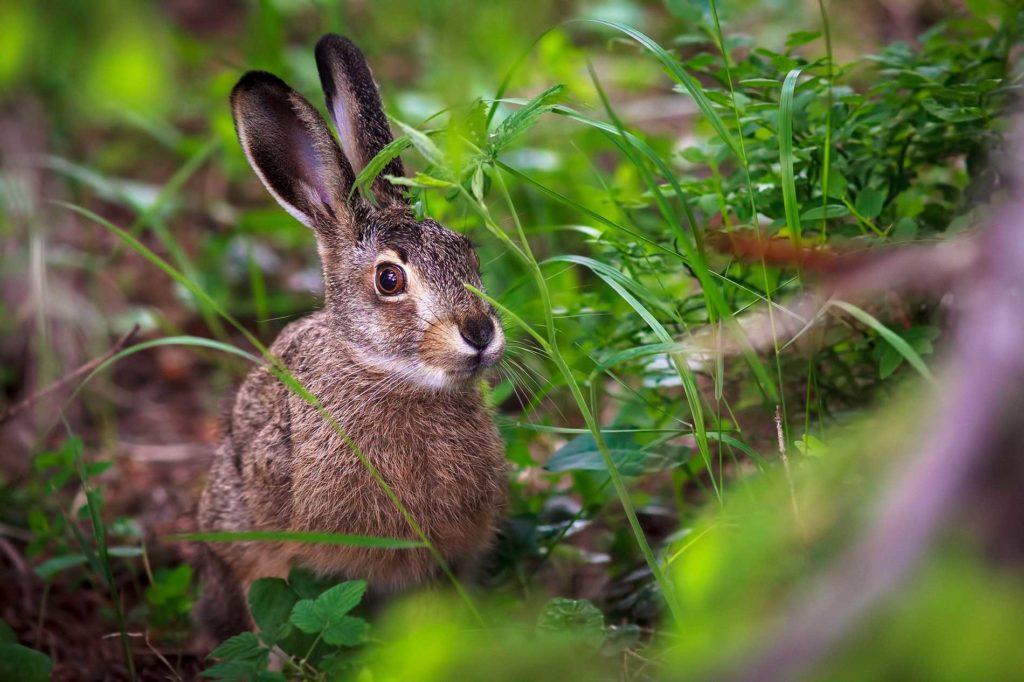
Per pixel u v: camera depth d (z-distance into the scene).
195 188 15.61
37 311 12.72
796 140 8.27
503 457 8.77
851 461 5.18
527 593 8.87
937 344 7.73
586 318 9.27
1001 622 3.17
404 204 8.80
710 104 7.67
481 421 8.54
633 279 8.45
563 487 10.55
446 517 8.34
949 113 7.54
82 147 15.61
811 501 5.62
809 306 7.79
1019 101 6.96
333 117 9.30
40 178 14.47
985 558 3.34
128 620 9.38
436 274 8.04
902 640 3.25
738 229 8.21
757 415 8.80
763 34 15.85
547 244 12.57
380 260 8.23
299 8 16.94
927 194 9.09
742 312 8.19
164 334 13.47
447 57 14.60
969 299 4.17
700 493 9.85
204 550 9.39
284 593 7.76
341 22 14.66
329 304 8.72
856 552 3.51
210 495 9.30
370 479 8.20
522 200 12.85
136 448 12.20
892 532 3.40
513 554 8.95
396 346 8.10
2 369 12.88
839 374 8.40
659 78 15.55
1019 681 3.14
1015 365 3.50
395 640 7.27
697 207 8.34
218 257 14.17
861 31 15.53
